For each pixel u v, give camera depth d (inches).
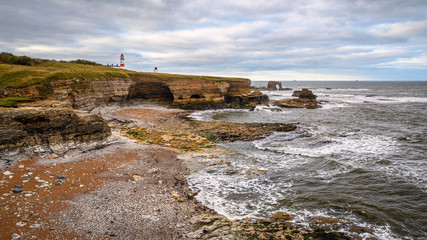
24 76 1531.7
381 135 1408.7
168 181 791.1
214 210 626.5
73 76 1727.4
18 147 836.0
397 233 524.1
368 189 725.3
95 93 2033.7
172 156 1038.4
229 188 756.6
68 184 694.5
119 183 737.6
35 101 1251.8
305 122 1891.0
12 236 454.0
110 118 1839.3
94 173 794.2
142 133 1445.6
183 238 505.7
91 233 498.3
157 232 522.0
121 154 1005.2
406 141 1259.8
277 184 783.1
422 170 859.4
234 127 1651.1
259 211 621.9
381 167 898.7
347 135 1427.2
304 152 1107.9
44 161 834.8
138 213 585.9
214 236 510.6
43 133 916.0
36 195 609.9
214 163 967.6
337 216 592.7
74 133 1011.3
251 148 1206.9
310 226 549.6
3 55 2309.3
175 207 629.3
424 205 630.5
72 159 892.0
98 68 2736.2
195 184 783.1
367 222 565.9
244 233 521.0
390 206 628.1
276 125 1702.8
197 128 1622.8
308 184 776.3
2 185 633.0
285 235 514.0
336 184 767.7
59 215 543.2
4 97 1332.4
